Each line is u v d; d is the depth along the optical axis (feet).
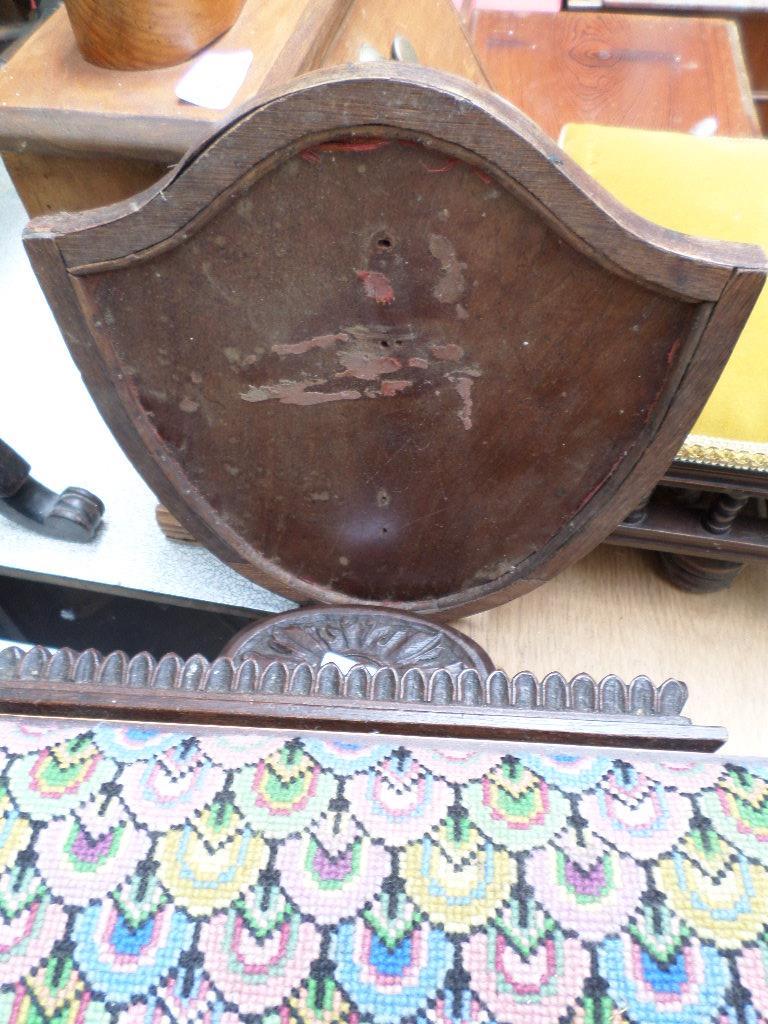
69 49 2.66
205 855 1.21
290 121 1.53
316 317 1.99
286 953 1.12
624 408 2.12
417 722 1.59
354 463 2.46
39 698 1.65
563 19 4.89
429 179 1.63
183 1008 1.07
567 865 1.21
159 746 1.39
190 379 2.21
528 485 2.44
